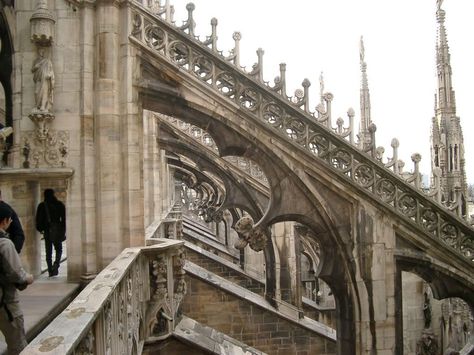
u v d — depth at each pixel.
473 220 11.77
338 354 11.94
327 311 26.95
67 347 3.65
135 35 11.23
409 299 22.78
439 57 25.83
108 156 11.12
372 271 11.54
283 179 11.55
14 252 4.89
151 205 22.08
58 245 11.99
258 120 11.27
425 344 21.41
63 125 11.14
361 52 41.88
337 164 11.69
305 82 11.55
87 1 11.11
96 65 11.19
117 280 6.33
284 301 22.33
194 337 12.43
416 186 11.80
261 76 11.44
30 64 11.16
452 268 11.52
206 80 11.30
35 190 12.12
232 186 20.58
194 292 21.00
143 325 9.98
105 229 11.07
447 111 25.45
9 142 11.83
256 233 11.62
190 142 21.55
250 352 13.68
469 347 11.81
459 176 24.98
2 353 5.65
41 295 9.48
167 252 10.74
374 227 11.54
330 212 11.47
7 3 11.70
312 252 29.31
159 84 11.26
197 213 50.34
